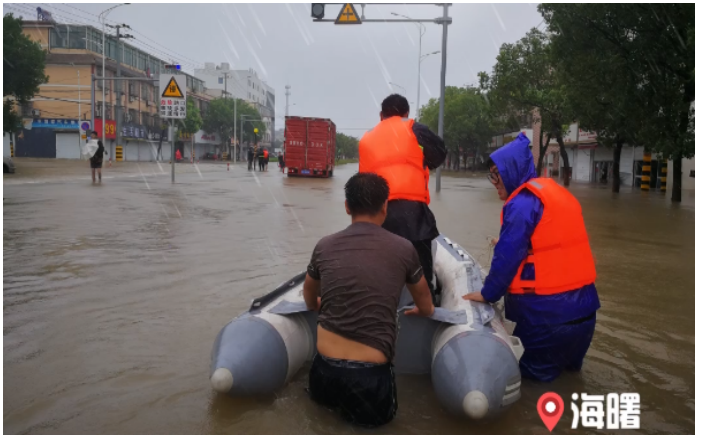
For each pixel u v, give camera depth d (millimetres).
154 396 3420
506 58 29891
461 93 62344
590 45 17625
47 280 6094
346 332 2975
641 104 17609
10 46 29578
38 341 4277
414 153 4219
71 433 2988
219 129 90938
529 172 3777
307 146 33781
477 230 10750
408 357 3699
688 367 4055
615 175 24328
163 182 23094
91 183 20328
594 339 4598
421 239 4082
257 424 3104
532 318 3654
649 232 11227
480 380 2904
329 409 3232
